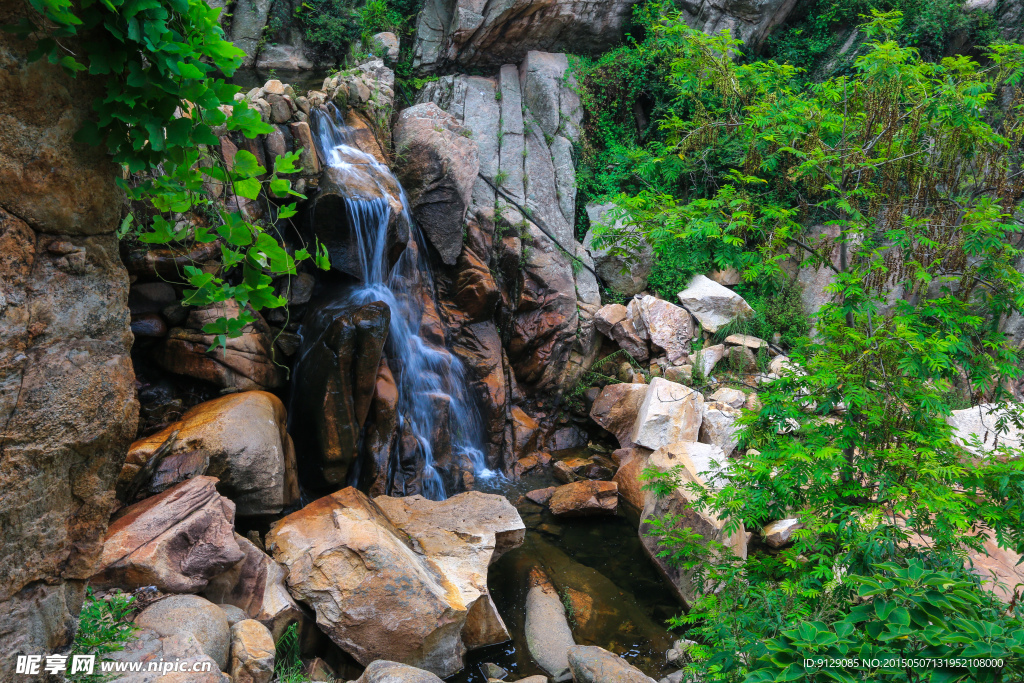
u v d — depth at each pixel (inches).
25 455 88.9
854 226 206.2
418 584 217.2
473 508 294.4
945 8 505.0
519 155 502.0
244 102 94.3
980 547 178.2
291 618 209.5
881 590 77.3
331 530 230.4
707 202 217.0
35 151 84.5
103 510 104.6
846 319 213.6
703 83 286.0
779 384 211.6
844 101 240.5
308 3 474.9
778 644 81.0
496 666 227.5
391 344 362.0
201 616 177.9
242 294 110.0
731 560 220.7
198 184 99.3
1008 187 220.1
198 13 88.8
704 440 393.7
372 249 357.7
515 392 444.1
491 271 453.1
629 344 469.7
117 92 86.0
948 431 196.2
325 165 363.3
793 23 569.0
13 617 90.1
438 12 525.3
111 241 100.1
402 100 521.0
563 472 389.4
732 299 484.4
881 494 183.0
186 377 291.4
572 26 540.4
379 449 322.7
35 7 73.4
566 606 269.4
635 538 327.0
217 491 236.7
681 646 218.8
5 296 83.3
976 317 193.0
